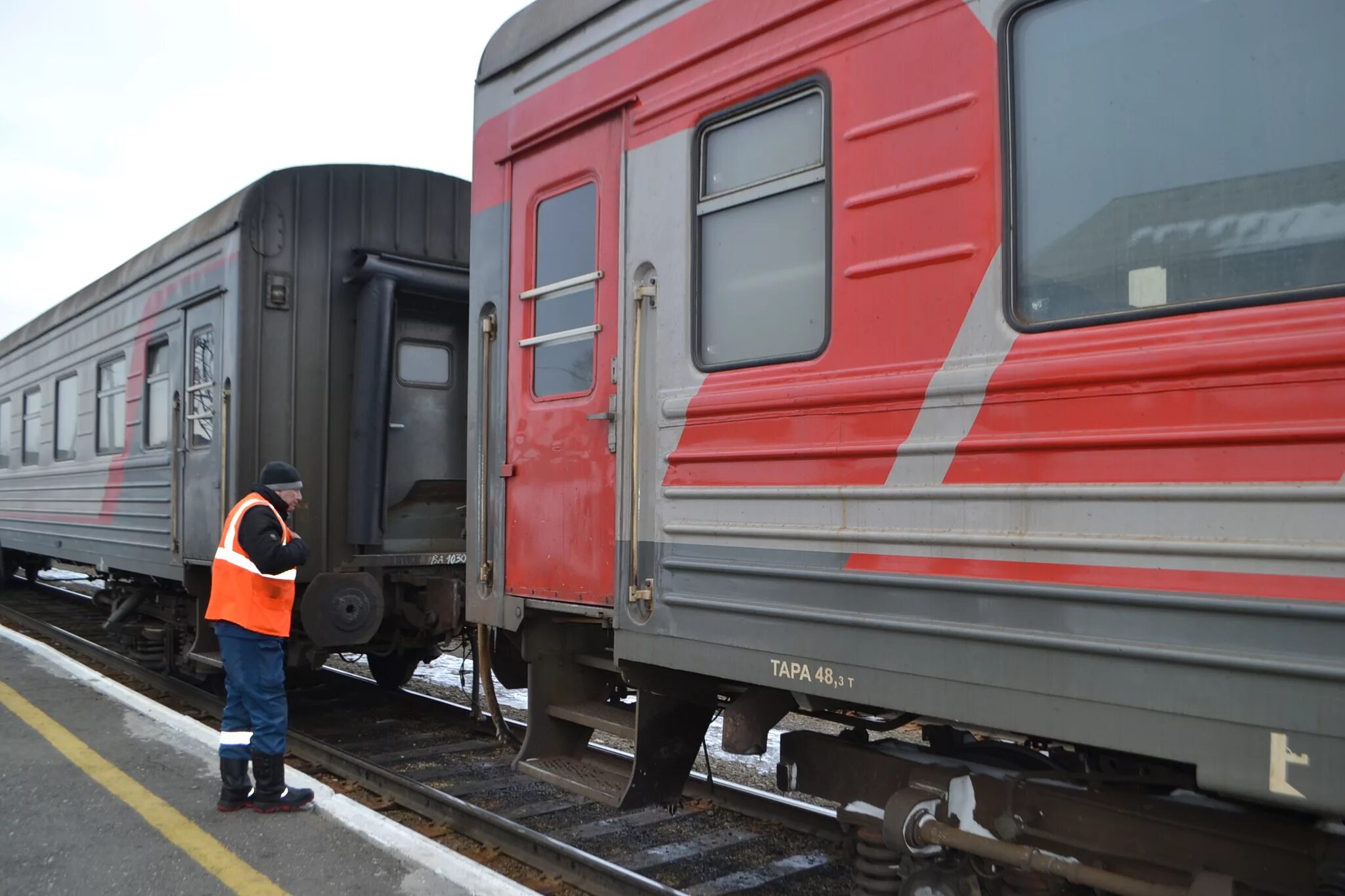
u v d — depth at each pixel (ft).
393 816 16.34
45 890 11.41
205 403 23.06
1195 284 7.87
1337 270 7.23
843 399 9.91
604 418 12.81
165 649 27.43
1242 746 7.14
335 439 22.71
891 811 9.97
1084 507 8.08
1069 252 8.55
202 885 11.52
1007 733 8.79
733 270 11.41
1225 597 7.25
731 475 11.06
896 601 9.34
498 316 15.01
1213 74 7.89
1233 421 7.39
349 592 21.39
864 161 9.94
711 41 11.66
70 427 33.50
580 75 13.53
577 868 13.24
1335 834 8.19
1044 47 8.80
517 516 14.38
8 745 17.22
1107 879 8.54
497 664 17.46
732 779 18.43
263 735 13.89
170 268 25.43
